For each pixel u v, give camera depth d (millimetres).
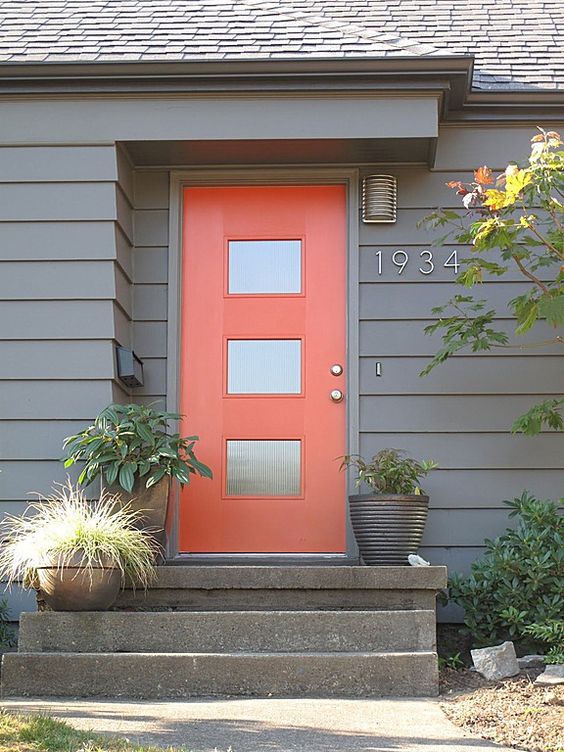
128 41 6262
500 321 6379
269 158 6438
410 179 6531
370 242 6488
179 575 5398
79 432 5977
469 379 6348
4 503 5969
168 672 4828
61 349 6027
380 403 6375
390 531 5871
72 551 5074
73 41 6285
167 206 6574
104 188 6102
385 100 6098
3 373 6027
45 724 3936
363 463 6078
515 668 5168
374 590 5414
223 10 6781
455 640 5926
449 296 6430
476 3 7395
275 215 6613
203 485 6453
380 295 6453
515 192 5328
